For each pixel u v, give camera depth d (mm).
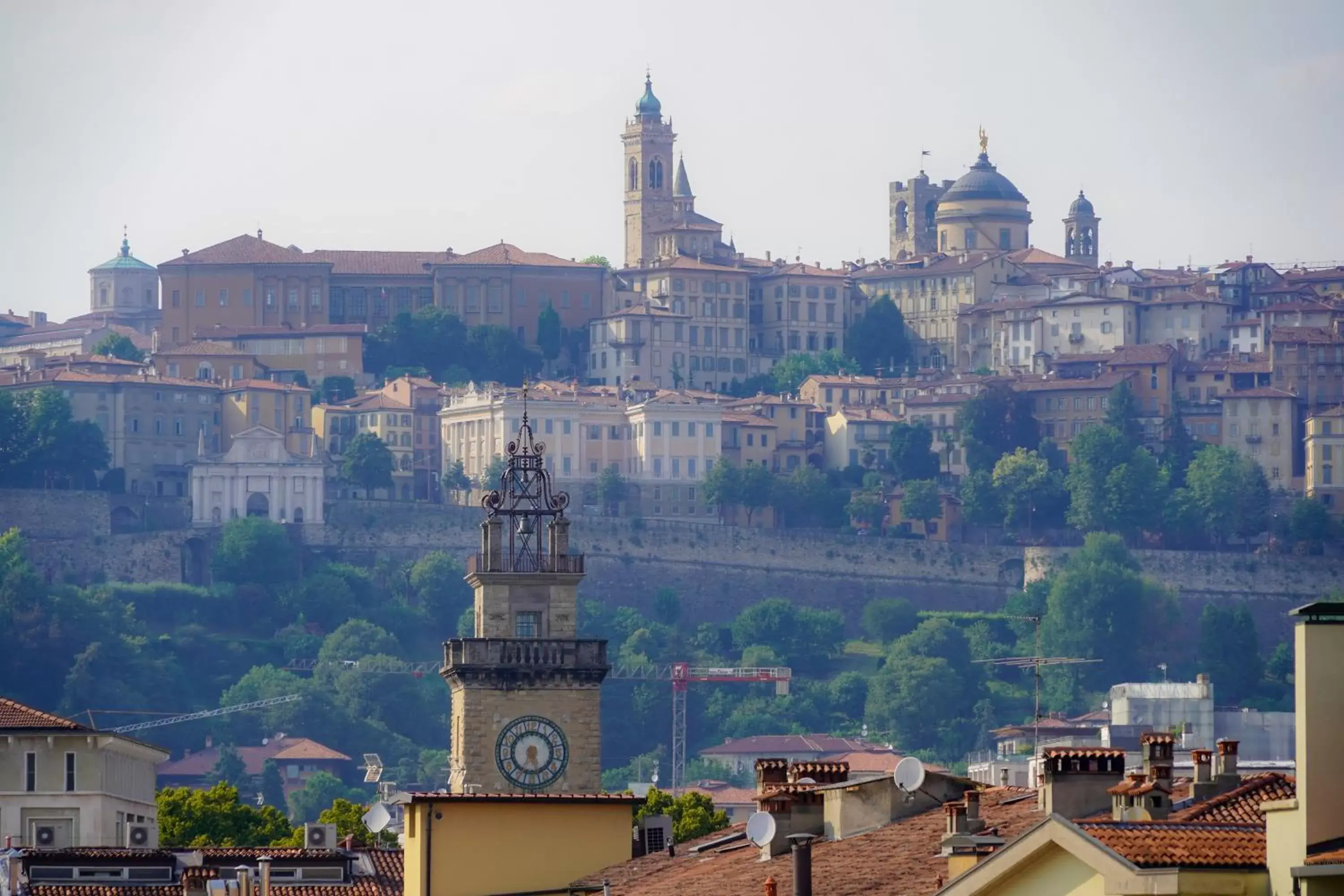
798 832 160375
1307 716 111812
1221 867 111438
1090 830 114062
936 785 161250
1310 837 110688
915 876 138375
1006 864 115312
